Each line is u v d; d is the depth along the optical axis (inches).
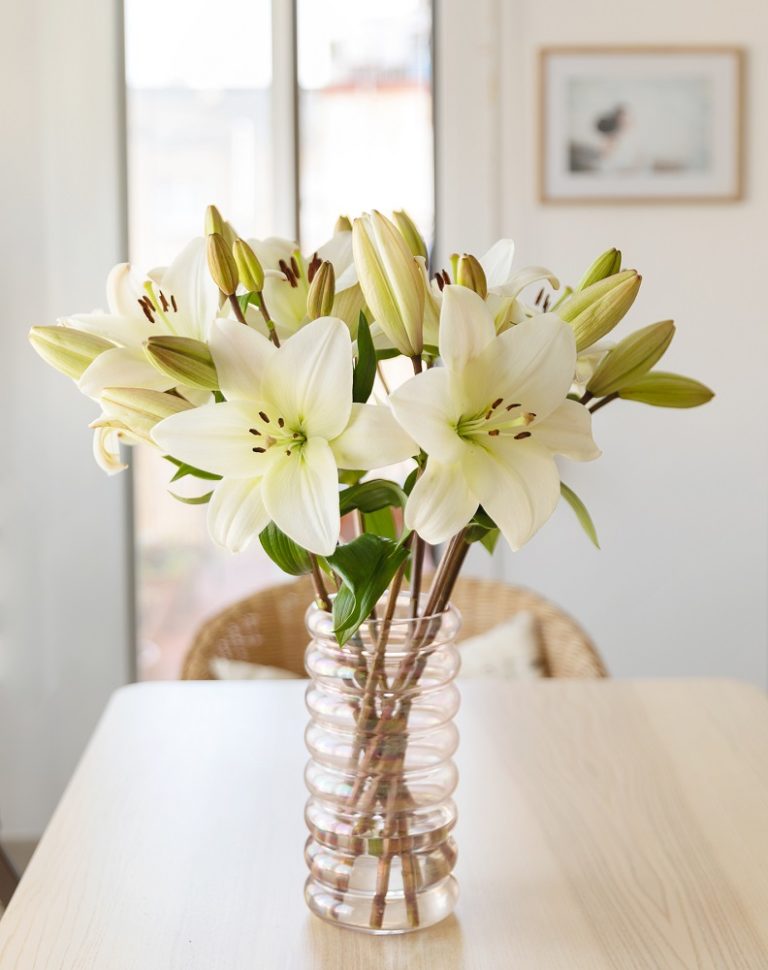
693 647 126.9
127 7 121.2
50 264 118.0
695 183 120.3
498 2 118.5
